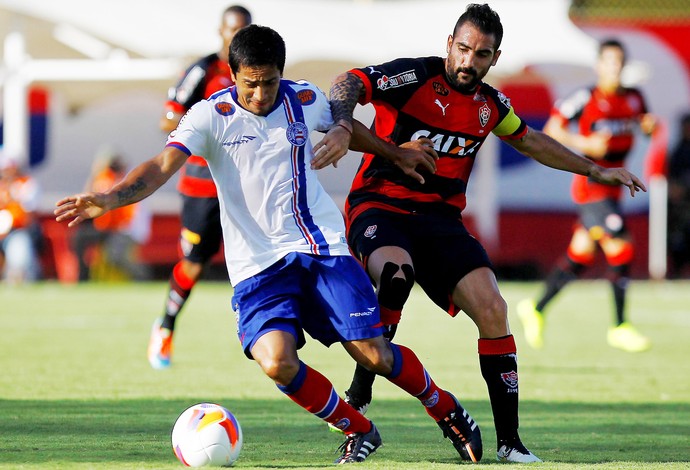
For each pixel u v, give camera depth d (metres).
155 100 74.62
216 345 37.09
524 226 75.19
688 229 74.19
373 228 19.16
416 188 19.53
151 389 26.23
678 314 51.31
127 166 74.31
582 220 38.16
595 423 22.14
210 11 64.25
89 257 69.19
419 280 19.44
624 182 19.94
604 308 55.09
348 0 72.50
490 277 18.62
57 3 63.22
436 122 19.28
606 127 38.47
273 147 17.11
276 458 17.69
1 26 68.94
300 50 60.66
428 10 66.56
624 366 32.56
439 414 17.81
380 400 25.16
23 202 65.12
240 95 16.97
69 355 33.66
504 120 19.66
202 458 16.45
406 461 17.58
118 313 48.91
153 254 71.25
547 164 20.14
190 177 29.47
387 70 19.03
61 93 72.06
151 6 63.91
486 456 18.47
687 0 78.06
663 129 73.75
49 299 56.16
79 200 15.69
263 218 17.16
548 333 43.31
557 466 17.16
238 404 24.02
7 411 22.42
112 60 65.75
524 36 63.47
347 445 17.56
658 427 21.66
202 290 64.88
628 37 74.19
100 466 16.42
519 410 23.92
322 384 16.91
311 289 17.33
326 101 17.98
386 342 17.47
